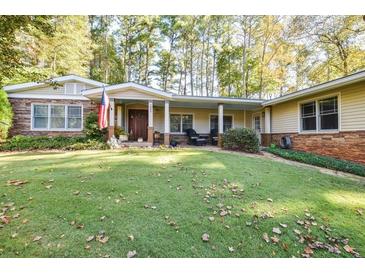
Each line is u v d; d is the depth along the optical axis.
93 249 2.41
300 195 4.13
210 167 6.01
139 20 21.91
